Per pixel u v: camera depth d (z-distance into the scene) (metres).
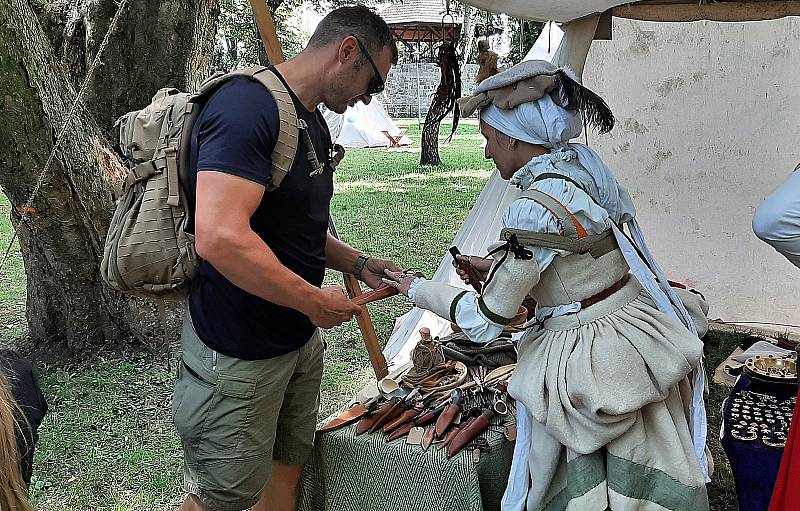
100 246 4.66
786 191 1.83
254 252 1.81
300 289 1.91
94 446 3.75
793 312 4.68
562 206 1.88
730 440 2.49
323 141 2.16
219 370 2.08
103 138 4.70
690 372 2.16
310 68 2.00
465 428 2.35
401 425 2.44
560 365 1.95
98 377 4.52
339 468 2.46
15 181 4.25
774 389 2.75
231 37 10.86
